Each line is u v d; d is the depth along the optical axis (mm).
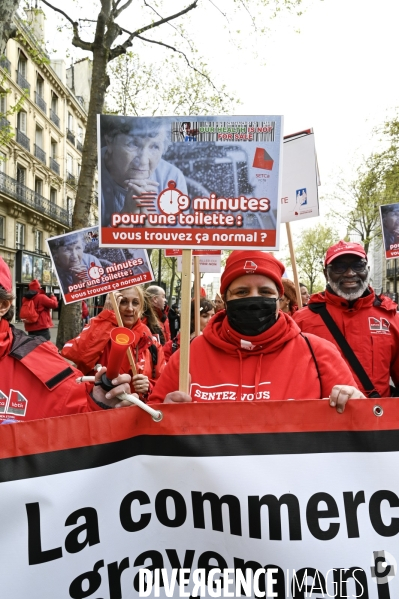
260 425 1740
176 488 1707
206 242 1955
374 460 1732
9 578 1575
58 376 2176
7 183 27828
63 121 38094
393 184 24500
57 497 1631
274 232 1938
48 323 11914
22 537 1597
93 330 3832
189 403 1738
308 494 1704
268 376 2061
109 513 1665
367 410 1750
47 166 34812
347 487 1714
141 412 1739
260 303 2084
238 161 1939
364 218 30250
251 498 1699
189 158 1950
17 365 2174
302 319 3338
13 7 5898
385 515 1702
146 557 1668
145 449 1727
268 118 1928
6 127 11562
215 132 1940
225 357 2152
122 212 1965
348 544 1673
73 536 1628
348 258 3162
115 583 1635
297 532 1682
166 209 1958
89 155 10133
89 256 3799
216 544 1681
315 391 2029
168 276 44719
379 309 3213
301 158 4117
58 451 1651
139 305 3961
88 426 1683
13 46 28422
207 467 1711
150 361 3914
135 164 1957
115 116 1957
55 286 36906
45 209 33562
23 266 30453
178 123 1948
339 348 3145
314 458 1727
